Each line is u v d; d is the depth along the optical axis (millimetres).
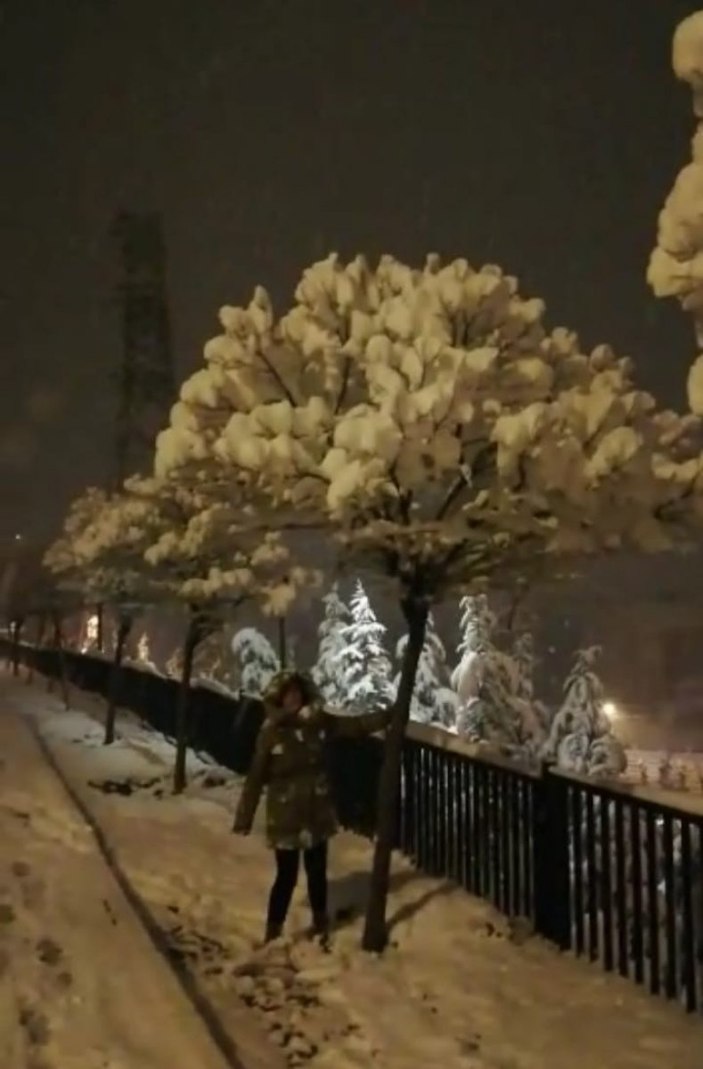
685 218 4051
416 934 7766
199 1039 5555
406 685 7629
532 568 7461
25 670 42312
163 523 14141
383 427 6418
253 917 8305
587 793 7258
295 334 7512
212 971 7031
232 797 13469
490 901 8328
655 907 6676
